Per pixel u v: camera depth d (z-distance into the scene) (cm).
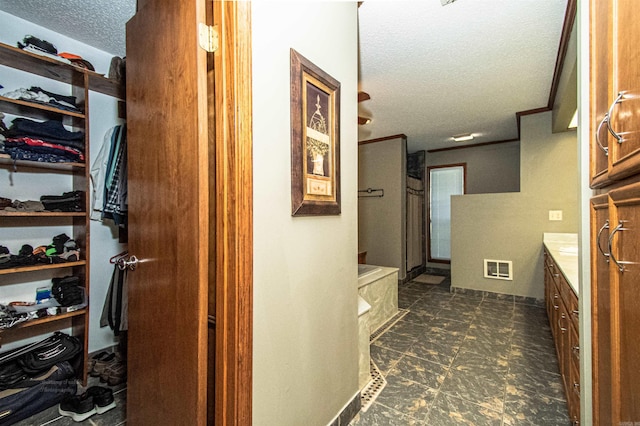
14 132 173
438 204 593
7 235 191
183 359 110
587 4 107
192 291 106
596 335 91
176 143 111
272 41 112
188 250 107
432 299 402
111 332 236
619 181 74
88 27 204
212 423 113
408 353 245
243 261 101
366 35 204
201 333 104
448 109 353
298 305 127
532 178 373
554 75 263
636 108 59
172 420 116
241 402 101
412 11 180
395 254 488
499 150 531
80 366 197
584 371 110
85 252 201
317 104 135
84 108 199
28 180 198
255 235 106
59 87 207
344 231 159
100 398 170
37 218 202
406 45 217
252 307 105
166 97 115
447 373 212
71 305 194
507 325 303
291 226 123
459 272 433
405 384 199
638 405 60
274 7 114
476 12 181
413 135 479
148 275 129
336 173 148
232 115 100
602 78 84
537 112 359
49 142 186
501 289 399
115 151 203
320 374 141
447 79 273
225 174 101
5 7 182
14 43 192
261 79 108
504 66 249
